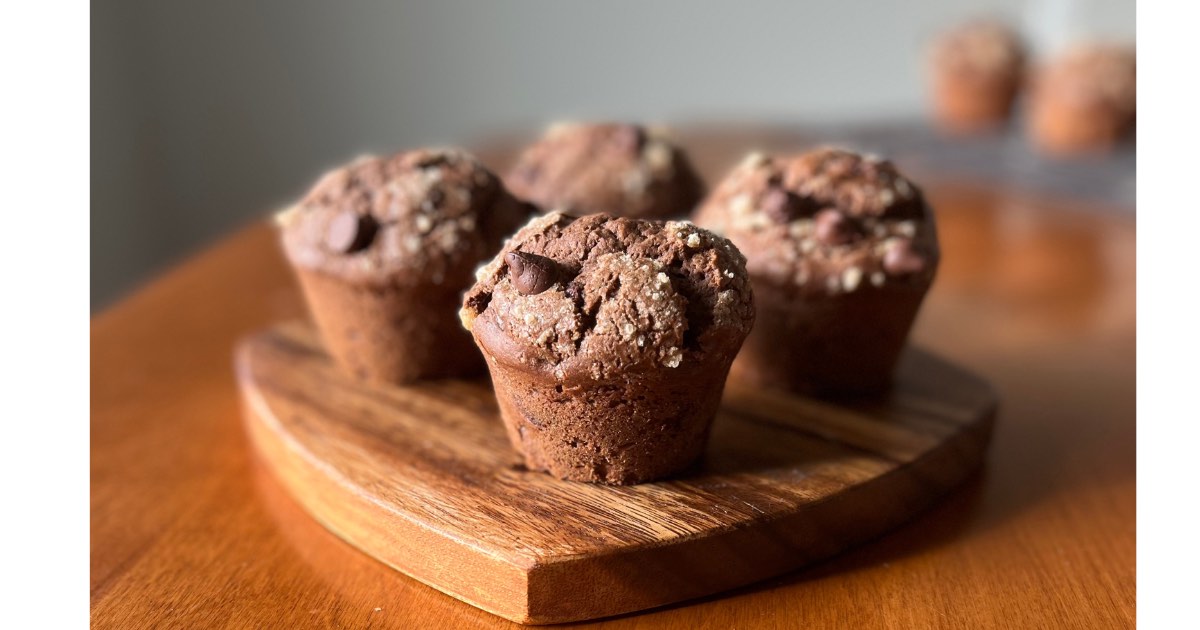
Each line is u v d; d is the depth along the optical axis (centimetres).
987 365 44
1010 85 84
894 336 38
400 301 37
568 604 30
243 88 91
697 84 98
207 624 30
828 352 37
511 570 30
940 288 54
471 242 37
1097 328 48
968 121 86
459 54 95
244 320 50
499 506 32
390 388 39
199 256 60
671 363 31
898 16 95
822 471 33
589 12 95
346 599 31
